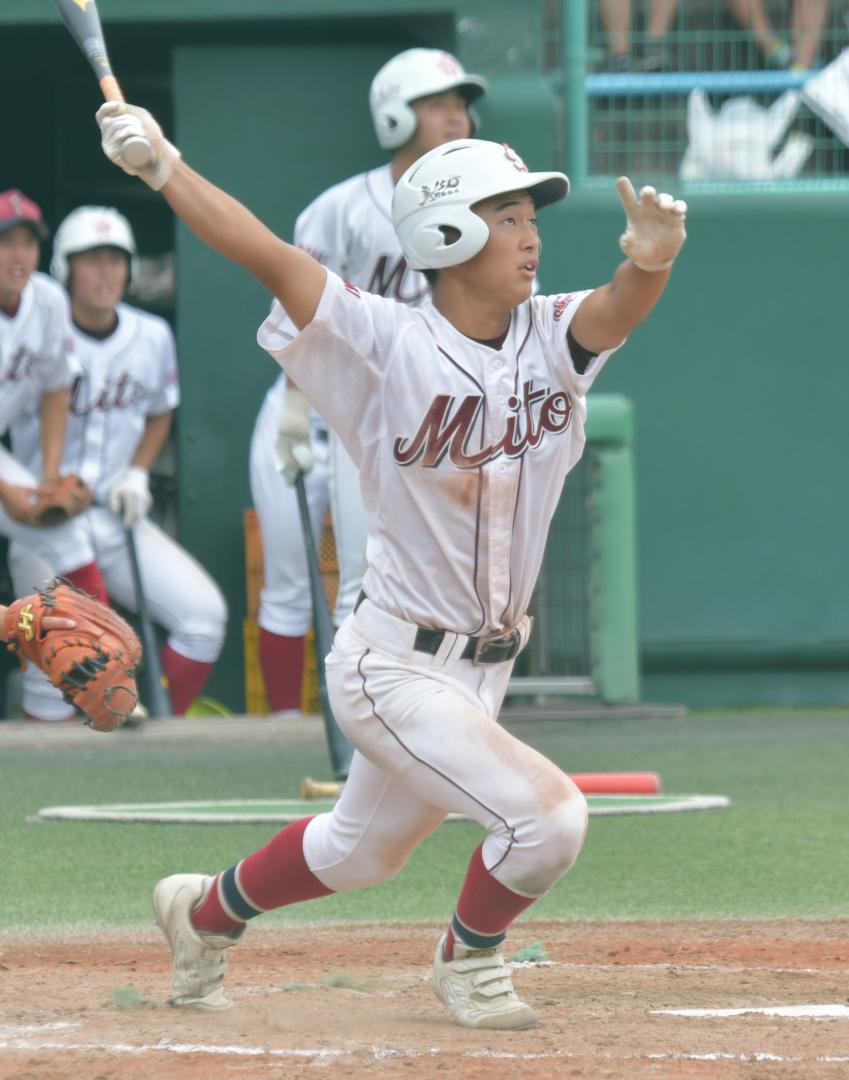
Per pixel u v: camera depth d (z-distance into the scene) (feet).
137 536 114.21
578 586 117.08
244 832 69.92
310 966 46.29
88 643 38.11
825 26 128.16
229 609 125.18
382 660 38.19
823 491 122.52
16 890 58.75
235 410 124.67
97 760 97.09
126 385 114.01
